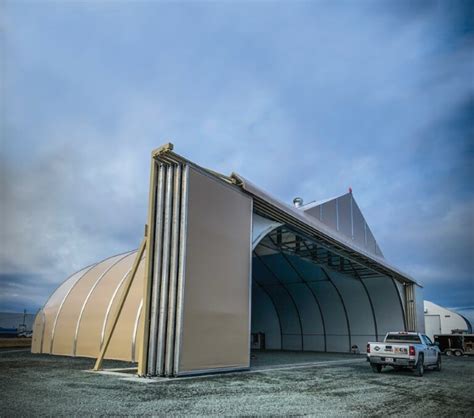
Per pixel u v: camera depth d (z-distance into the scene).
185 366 12.27
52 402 7.67
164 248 13.02
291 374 14.32
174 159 13.34
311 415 7.31
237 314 14.70
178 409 7.36
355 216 29.16
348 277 31.69
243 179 15.59
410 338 17.22
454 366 22.42
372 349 16.36
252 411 7.42
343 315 34.12
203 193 13.84
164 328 12.40
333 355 29.06
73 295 22.47
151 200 13.30
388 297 32.12
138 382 10.68
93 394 8.64
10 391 8.87
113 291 20.56
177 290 12.62
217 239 14.21
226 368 13.84
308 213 22.88
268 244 23.98
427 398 9.86
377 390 10.98
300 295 35.25
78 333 20.39
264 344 38.06
